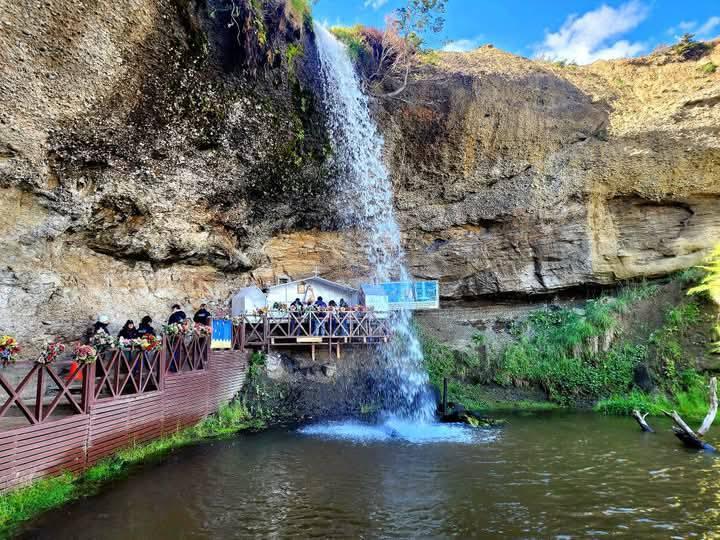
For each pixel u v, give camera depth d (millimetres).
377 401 13656
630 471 7723
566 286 17531
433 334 17281
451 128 16828
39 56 8414
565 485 7012
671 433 10766
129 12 9195
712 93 16828
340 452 8984
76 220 10969
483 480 7262
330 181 15820
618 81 19016
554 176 17266
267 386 13352
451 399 14453
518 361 15586
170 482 7059
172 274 14367
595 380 14945
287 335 14227
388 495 6590
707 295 15609
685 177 16594
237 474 7520
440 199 17641
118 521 5562
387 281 17953
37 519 5559
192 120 11570
